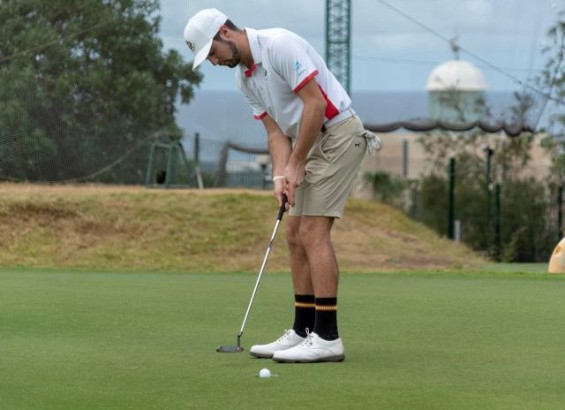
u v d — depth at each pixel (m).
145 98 36.91
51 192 30.62
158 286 18.05
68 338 11.87
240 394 8.72
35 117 35.28
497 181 45.38
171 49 38.09
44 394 8.71
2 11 34.97
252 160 40.28
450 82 39.91
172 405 8.30
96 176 36.44
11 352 10.84
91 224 28.75
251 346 11.38
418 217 43.50
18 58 35.06
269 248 11.05
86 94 36.16
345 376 9.56
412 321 13.52
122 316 13.82
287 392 8.81
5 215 28.25
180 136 38.09
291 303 15.48
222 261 28.30
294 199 10.58
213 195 31.48
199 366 10.05
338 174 10.66
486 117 40.00
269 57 10.59
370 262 30.22
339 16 39.28
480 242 42.69
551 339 11.95
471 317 13.91
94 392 8.79
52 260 26.86
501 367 10.09
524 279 20.55
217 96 39.31
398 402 8.44
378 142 10.95
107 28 36.22
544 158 49.50
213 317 13.80
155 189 33.94
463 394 8.77
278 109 10.81
